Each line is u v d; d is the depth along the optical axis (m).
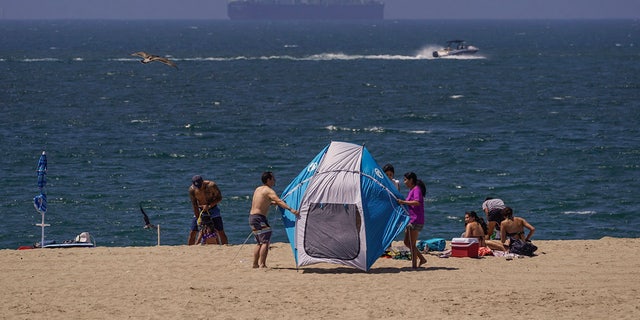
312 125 131.25
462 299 30.05
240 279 33.09
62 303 29.67
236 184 84.12
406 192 81.00
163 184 83.38
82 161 95.81
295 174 91.75
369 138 117.88
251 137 117.31
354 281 32.66
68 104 158.00
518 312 28.61
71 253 37.81
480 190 81.00
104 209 71.94
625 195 78.88
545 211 73.06
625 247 39.75
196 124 129.62
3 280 32.84
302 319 27.81
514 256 37.09
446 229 66.44
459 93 183.75
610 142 110.88
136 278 33.22
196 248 39.06
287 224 35.22
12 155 98.88
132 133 119.44
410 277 33.41
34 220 67.69
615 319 27.83
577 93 182.12
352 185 34.56
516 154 101.94
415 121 137.00
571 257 37.34
